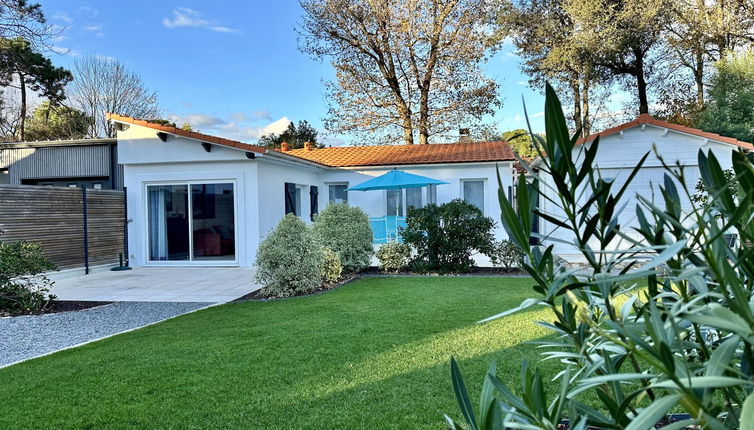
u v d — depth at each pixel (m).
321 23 21.77
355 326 5.45
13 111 22.06
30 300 7.18
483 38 22.00
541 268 1.46
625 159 10.80
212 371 4.01
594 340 1.71
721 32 20.19
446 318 5.74
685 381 0.88
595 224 1.33
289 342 4.84
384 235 14.65
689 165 10.45
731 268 0.97
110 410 3.25
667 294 1.52
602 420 1.33
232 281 9.98
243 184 12.08
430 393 3.40
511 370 3.79
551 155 1.31
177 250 12.62
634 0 19.98
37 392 3.62
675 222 1.08
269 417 3.08
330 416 3.07
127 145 12.45
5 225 9.20
